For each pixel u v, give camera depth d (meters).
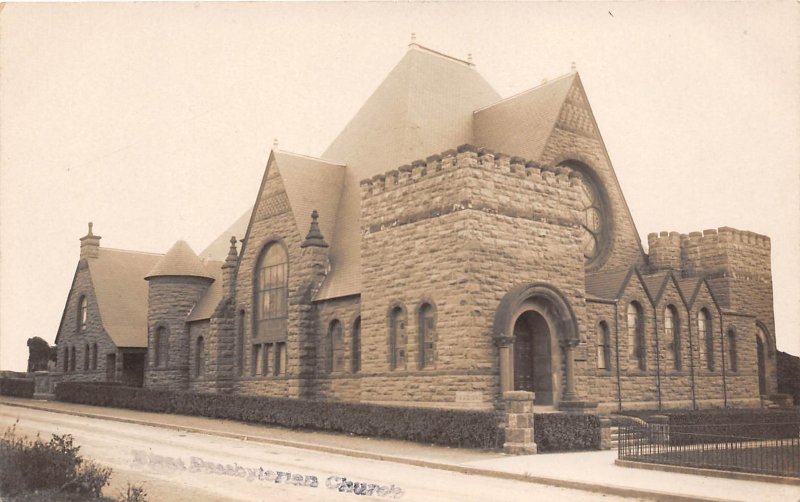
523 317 30.70
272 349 41.41
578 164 38.75
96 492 16.12
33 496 15.62
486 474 19.39
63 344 58.34
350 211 40.56
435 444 25.20
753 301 42.00
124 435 29.30
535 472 18.98
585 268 38.72
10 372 63.41
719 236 41.47
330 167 43.59
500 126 40.19
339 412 29.44
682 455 22.39
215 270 52.00
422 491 16.83
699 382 37.88
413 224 30.72
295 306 38.16
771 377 42.00
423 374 29.20
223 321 44.31
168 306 49.78
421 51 43.28
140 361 55.25
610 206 39.97
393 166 38.38
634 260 40.88
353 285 35.66
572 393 29.75
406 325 30.47
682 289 39.62
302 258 39.03
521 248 29.72
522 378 30.08
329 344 36.94
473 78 45.12
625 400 34.59
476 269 28.02
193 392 38.88
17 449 17.14
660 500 15.91
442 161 29.59
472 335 27.53
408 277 30.64
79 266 57.50
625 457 21.08
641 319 36.41
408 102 40.12
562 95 37.78
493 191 29.11
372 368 31.98
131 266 58.12
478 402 27.03
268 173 43.19
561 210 31.69
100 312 54.00
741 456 22.62
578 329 30.50
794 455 23.14
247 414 34.41
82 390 48.69
